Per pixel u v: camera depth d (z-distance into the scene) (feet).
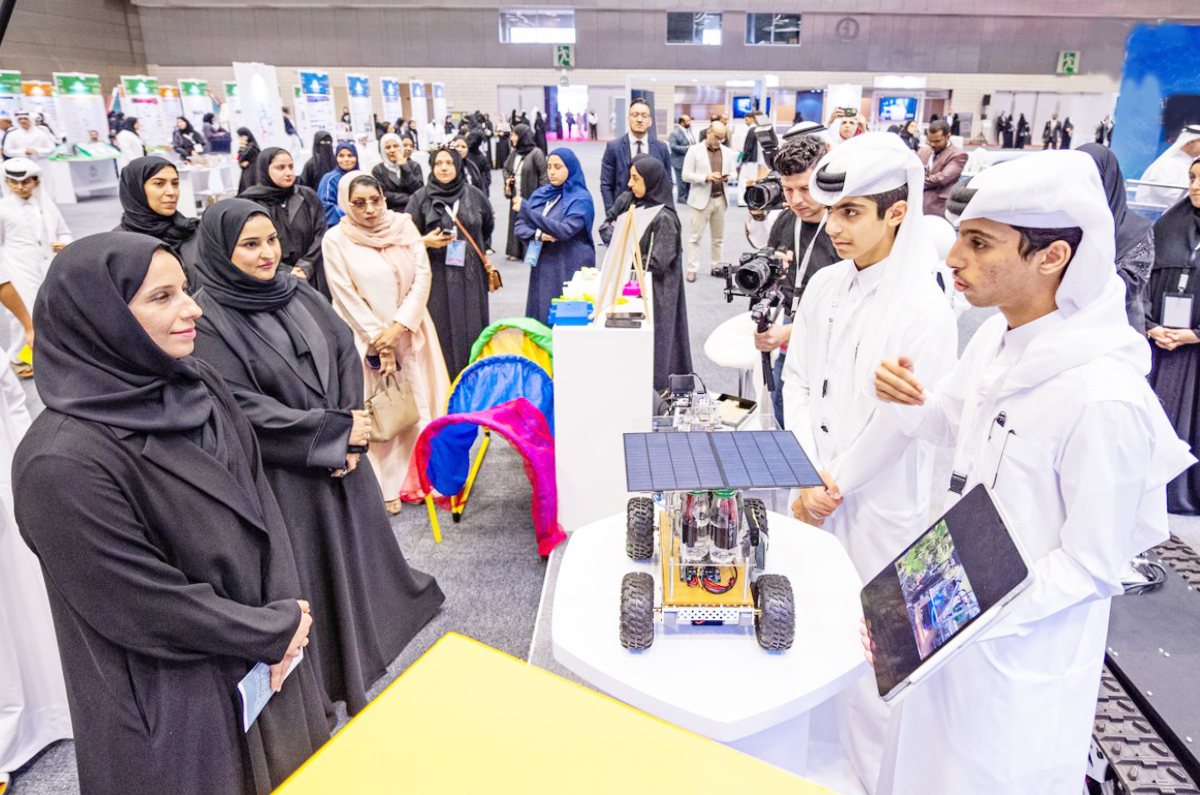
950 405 4.80
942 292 5.64
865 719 5.83
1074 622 4.01
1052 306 3.79
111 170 43.55
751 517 4.50
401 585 8.11
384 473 10.98
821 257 8.73
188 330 4.34
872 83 70.08
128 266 4.04
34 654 6.70
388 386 10.48
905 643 3.49
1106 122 30.89
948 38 68.18
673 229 12.96
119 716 4.28
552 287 15.17
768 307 6.74
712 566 4.16
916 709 4.64
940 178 21.15
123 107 53.67
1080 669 4.11
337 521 6.88
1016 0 63.77
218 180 37.60
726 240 30.94
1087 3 61.82
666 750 2.49
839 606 4.43
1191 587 7.18
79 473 3.89
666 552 4.29
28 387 15.51
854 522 5.92
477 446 13.35
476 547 10.25
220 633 4.32
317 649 6.74
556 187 15.20
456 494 10.79
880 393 4.75
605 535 5.15
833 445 6.01
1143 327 8.59
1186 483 10.68
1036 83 68.39
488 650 2.91
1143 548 3.99
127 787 4.39
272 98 48.88
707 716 3.64
